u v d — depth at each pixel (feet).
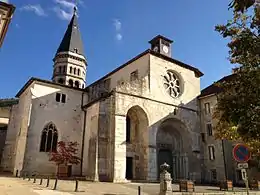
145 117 91.56
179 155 103.40
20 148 90.94
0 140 132.77
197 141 103.71
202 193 57.16
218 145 98.84
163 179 51.42
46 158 92.89
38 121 95.04
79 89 107.96
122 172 78.07
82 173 93.97
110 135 81.71
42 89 99.60
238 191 62.90
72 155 94.63
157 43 114.83
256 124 30.81
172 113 99.30
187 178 97.86
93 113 88.07
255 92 31.89
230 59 37.55
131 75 104.88
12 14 40.47
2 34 42.83
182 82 108.68
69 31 175.11
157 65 100.99
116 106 84.17
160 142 101.60
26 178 77.56
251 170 88.84
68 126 100.99
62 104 102.37
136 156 90.48
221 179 93.91
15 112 110.93
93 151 79.66
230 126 46.50
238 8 16.46
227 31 35.68
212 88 116.98
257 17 31.91
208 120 106.01
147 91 93.97
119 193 53.47
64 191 50.80
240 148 32.78
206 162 101.60
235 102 32.78
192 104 108.78
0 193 42.34
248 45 32.40
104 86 115.55
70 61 162.50
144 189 61.77
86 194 48.88
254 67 33.19
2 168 103.24
